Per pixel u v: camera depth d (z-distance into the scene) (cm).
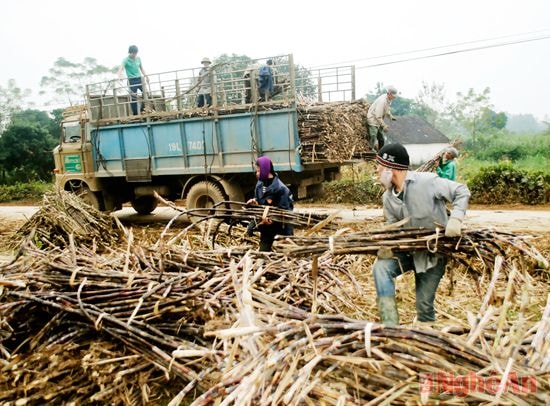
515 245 320
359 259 604
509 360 216
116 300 376
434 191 324
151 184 1123
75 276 401
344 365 233
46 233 785
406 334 238
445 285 526
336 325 250
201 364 321
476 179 1364
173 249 479
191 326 355
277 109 892
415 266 340
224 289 373
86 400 314
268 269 432
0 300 416
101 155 1134
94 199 1191
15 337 392
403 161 329
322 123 859
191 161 1005
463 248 330
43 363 339
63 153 1211
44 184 2411
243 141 931
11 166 2794
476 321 271
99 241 819
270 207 563
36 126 2942
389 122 3359
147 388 326
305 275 437
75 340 369
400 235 329
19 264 473
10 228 1190
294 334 247
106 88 1105
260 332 245
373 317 436
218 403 228
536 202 1284
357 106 953
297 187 955
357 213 1223
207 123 966
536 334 255
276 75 889
